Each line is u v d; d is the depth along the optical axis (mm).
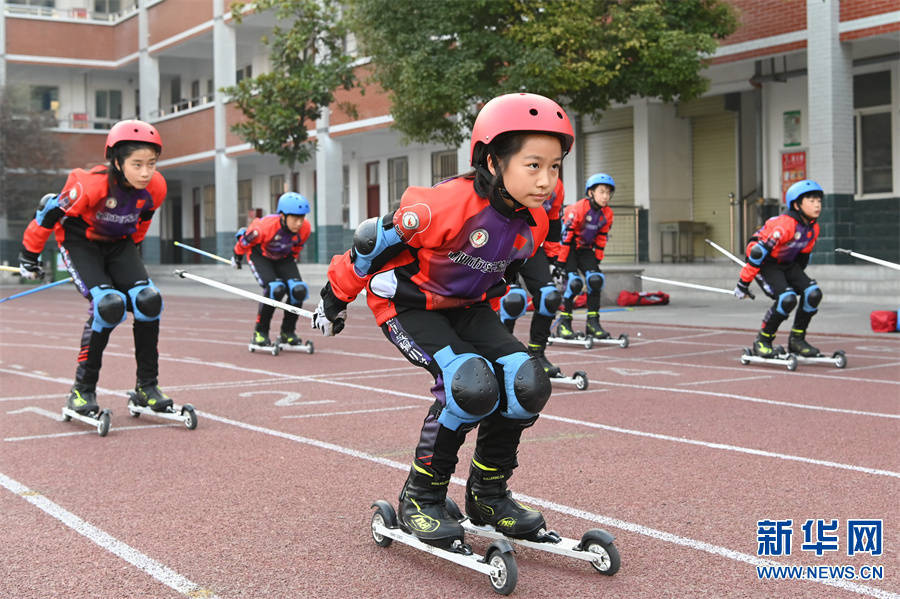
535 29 18234
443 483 4348
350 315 20703
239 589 4004
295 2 25000
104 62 46719
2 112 39344
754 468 6066
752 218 26844
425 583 4066
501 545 3896
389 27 19016
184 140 41125
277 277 13680
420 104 18984
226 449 6820
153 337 7926
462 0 18438
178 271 5500
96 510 5234
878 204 23328
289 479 5918
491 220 4094
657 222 28266
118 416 8266
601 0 19031
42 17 45562
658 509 5145
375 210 37156
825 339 14164
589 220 13500
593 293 13805
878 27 20188
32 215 40906
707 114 28156
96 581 4117
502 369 4191
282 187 41906
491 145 3979
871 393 9156
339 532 4812
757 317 17672
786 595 3893
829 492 5465
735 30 21234
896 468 6035
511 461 4406
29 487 5746
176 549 4547
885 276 19922
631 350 13266
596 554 4133
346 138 33344
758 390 9430
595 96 19609
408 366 11883
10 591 4008
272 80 25562
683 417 7938
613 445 6816
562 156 4039
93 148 46188
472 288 4297
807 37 21328
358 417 8109
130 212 7523
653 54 18641
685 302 21922
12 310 25500
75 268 7582
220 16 37812
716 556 4379
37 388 10180
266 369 11656
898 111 22828
